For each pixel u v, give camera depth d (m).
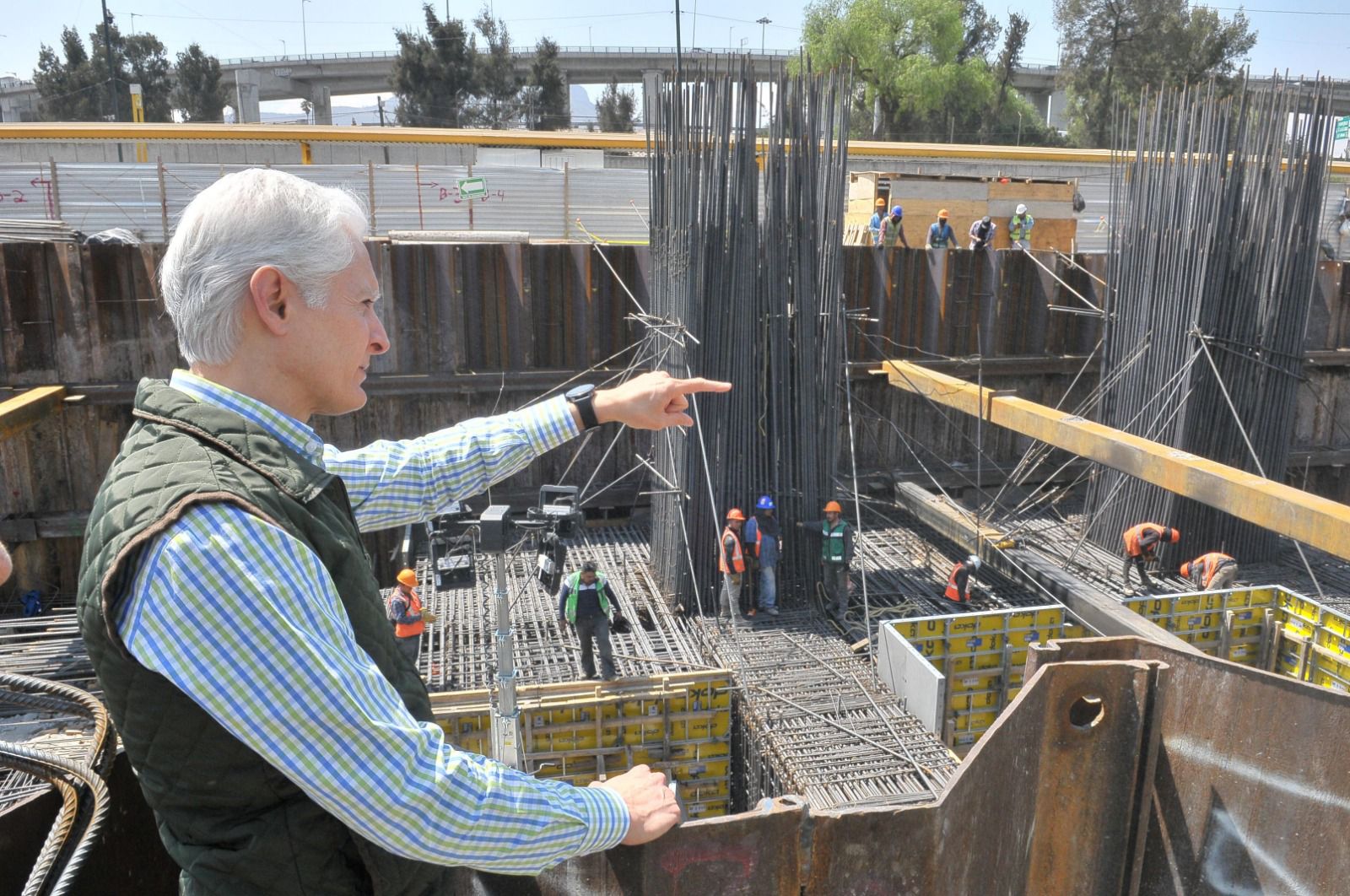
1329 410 18.73
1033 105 61.62
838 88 12.51
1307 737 2.06
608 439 16.73
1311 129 13.48
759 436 13.00
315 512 1.33
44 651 11.48
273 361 1.35
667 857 1.61
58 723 9.36
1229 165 13.50
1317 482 18.94
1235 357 13.74
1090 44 49.38
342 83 62.53
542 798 1.36
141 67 59.81
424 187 21.06
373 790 1.20
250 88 49.22
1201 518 14.35
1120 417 14.64
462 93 54.12
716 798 11.22
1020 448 18.36
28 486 15.05
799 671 11.42
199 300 1.29
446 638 12.38
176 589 1.12
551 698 10.70
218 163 22.28
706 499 12.94
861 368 17.05
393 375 16.11
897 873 1.78
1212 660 2.14
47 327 14.84
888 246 17.97
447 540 5.18
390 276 15.80
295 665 1.15
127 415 15.31
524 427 2.01
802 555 13.20
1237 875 2.16
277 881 1.31
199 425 1.26
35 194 19.47
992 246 20.88
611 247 16.39
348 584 1.36
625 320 16.55
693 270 12.48
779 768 9.64
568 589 10.95
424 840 1.24
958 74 43.56
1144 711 2.17
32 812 1.72
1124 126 14.73
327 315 1.36
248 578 1.14
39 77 59.31
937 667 11.70
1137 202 14.31
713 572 13.07
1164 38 47.69
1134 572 14.29
